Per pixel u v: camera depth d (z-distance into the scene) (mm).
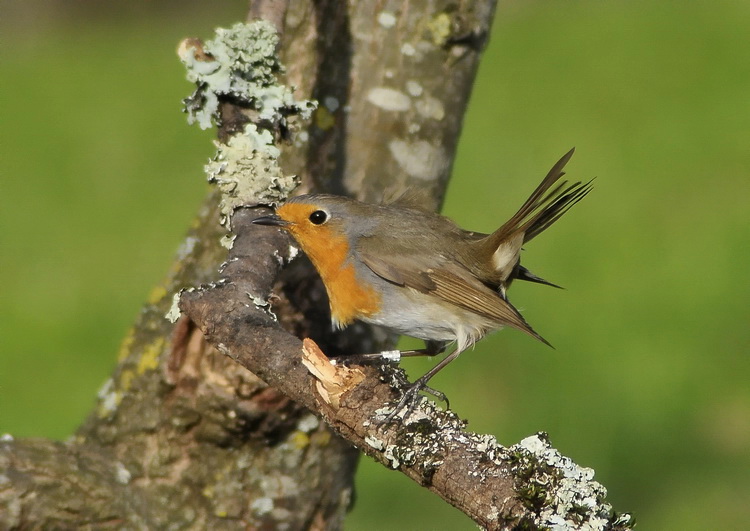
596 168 17281
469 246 7895
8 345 13586
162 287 7988
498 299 7477
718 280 14602
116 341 13789
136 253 15547
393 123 7953
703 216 16094
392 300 7574
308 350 5531
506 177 17328
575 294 14508
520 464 4727
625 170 17297
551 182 7602
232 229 7203
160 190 17141
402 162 8047
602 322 14055
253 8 7488
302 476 7941
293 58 7988
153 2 26203
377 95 7922
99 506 7469
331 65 7922
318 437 7883
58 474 7406
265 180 7309
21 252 15617
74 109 20125
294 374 5676
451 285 7516
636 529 11094
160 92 20797
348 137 7969
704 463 12000
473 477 4781
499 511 4637
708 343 13477
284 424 7727
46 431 12117
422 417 5191
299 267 8000
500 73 21344
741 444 12141
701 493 11500
